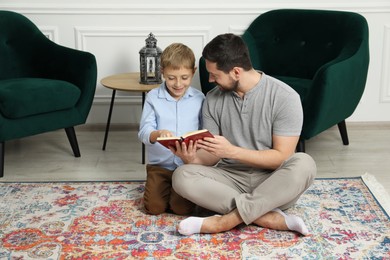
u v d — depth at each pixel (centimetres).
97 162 296
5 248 202
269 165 211
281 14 328
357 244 202
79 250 200
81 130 356
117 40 346
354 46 297
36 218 225
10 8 338
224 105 220
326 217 223
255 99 212
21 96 271
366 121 358
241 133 218
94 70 304
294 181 201
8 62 321
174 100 229
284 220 210
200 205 214
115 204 239
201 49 348
